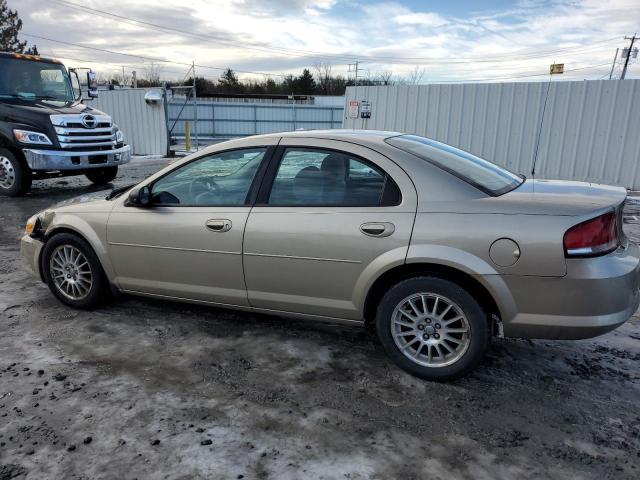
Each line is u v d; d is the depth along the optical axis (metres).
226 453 2.60
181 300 4.06
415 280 3.21
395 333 3.34
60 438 2.71
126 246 4.09
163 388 3.22
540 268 2.91
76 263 4.38
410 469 2.50
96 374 3.38
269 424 2.86
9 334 3.98
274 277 3.59
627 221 8.05
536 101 11.75
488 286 3.02
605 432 2.81
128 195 4.11
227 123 31.70
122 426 2.82
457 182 3.20
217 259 3.74
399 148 3.41
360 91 13.47
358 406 3.04
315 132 3.71
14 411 2.94
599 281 2.86
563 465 2.54
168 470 2.48
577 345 3.86
